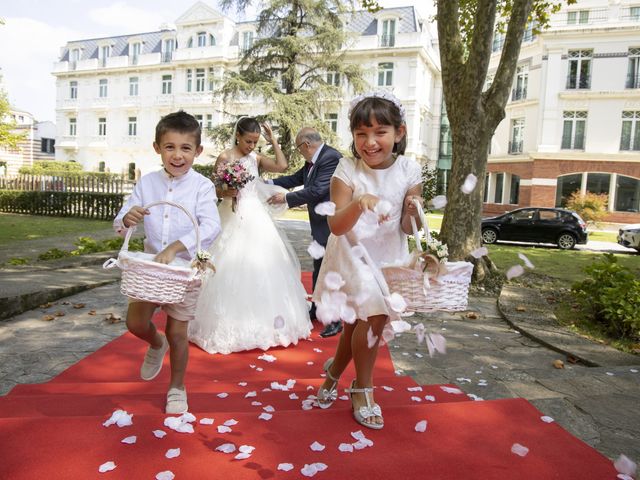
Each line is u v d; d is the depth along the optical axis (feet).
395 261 6.97
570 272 30.17
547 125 75.36
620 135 72.18
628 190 73.51
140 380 10.16
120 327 14.05
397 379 9.87
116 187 67.82
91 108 120.88
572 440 6.60
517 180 83.61
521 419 7.13
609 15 72.74
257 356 11.82
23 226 47.62
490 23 20.43
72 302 16.81
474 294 21.08
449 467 5.79
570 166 74.54
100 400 7.79
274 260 12.88
